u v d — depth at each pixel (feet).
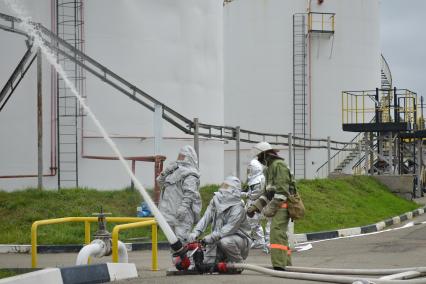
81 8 70.33
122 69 72.28
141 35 73.46
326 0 116.37
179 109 76.07
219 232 33.78
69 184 69.31
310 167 114.42
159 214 33.58
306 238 60.03
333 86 116.37
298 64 115.55
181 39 76.48
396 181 99.86
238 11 119.75
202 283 29.96
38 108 60.59
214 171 80.79
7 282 26.20
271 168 34.17
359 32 118.73
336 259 44.83
